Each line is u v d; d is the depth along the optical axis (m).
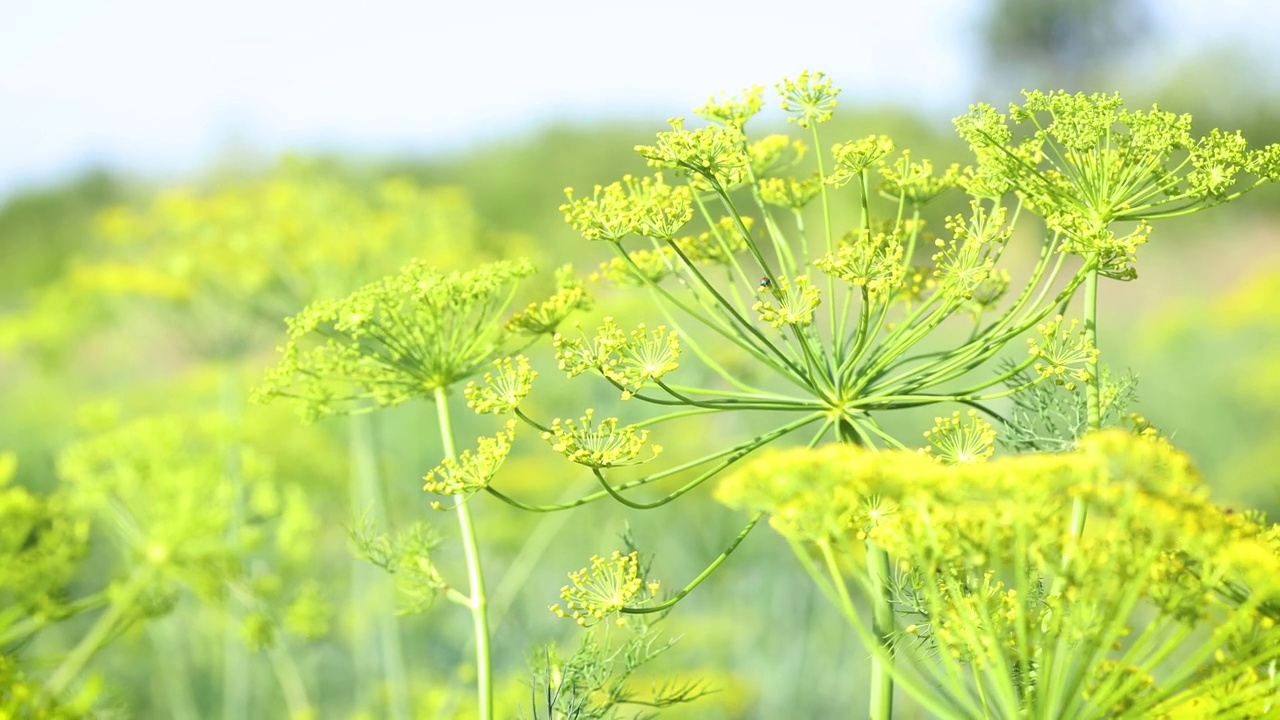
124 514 3.78
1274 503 8.62
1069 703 2.04
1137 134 2.71
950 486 1.99
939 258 2.72
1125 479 1.97
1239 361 12.95
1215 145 2.70
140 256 8.16
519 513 8.27
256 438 6.68
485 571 8.31
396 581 3.01
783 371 2.72
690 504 8.57
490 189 44.00
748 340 2.74
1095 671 2.18
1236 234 24.92
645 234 2.70
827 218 2.74
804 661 8.03
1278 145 2.68
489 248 7.21
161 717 7.32
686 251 3.21
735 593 8.40
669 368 2.62
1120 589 2.04
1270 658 2.13
